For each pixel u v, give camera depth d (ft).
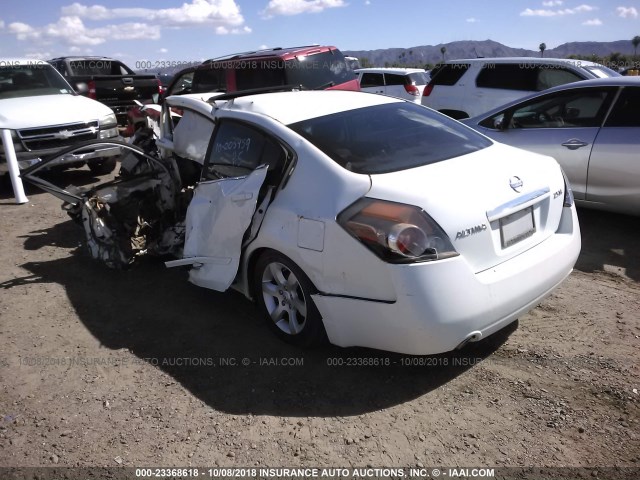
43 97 29.68
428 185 9.57
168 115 18.70
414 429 9.21
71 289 15.70
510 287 9.64
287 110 12.31
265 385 10.64
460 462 8.43
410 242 8.89
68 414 10.07
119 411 10.09
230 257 12.18
